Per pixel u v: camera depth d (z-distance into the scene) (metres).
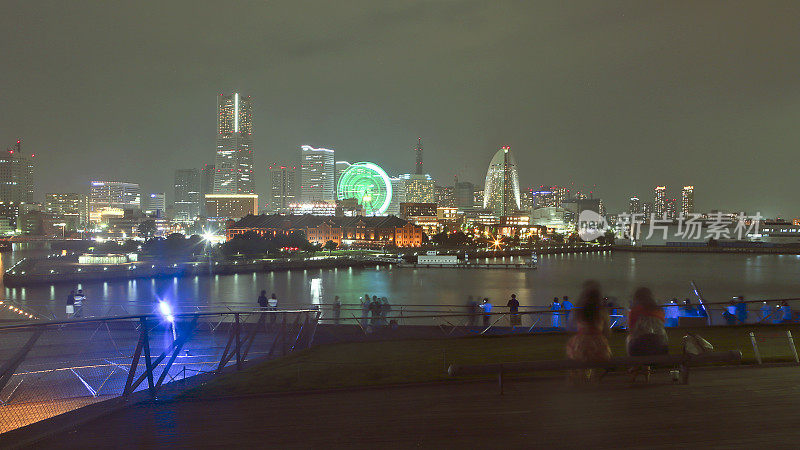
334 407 13.03
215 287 140.25
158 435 11.15
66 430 11.50
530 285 154.25
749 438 10.00
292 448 10.17
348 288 141.88
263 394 14.59
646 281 168.62
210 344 30.33
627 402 12.46
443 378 16.69
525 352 21.70
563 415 11.61
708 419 11.14
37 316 62.97
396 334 30.20
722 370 15.85
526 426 10.96
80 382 22.81
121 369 25.00
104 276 147.62
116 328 31.70
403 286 149.00
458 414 11.96
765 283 164.12
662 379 14.67
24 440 10.77
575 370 14.15
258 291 132.12
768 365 16.42
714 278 179.62
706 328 27.75
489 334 28.06
